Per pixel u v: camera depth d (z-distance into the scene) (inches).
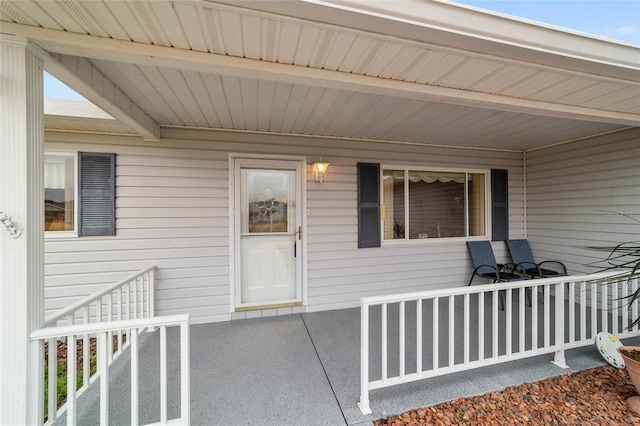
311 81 72.4
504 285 87.1
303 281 146.6
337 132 142.2
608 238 143.0
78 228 120.1
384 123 127.3
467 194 178.4
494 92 83.9
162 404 60.5
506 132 143.3
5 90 53.6
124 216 124.9
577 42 63.9
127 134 124.8
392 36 56.6
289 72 68.1
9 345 53.9
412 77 74.5
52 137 118.0
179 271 130.6
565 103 92.8
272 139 141.4
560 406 74.0
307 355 100.7
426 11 52.6
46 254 118.4
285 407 73.9
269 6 48.2
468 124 129.1
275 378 86.6
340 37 57.1
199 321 132.2
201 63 63.9
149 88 88.9
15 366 54.2
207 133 133.1
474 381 84.7
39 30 54.5
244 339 113.7
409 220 167.2
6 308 53.9
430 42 58.6
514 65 67.9
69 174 122.1
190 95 94.7
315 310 147.9
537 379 85.8
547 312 92.4
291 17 51.1
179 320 60.8
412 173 167.9
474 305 155.2
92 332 57.9
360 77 73.0
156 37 57.7
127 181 125.0
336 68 69.8
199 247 132.8
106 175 122.6
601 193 146.1
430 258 168.7
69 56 65.5
